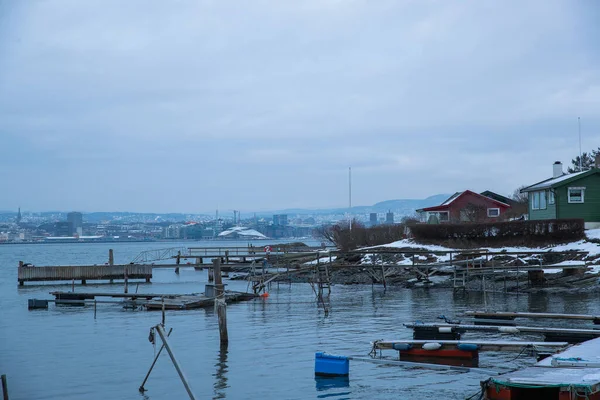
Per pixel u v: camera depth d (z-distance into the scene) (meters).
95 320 38.19
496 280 52.16
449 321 30.53
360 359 23.83
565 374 17.42
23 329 35.06
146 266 69.94
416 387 21.16
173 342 29.92
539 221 59.53
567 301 41.66
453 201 87.00
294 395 20.72
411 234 74.31
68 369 24.92
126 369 24.78
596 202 61.78
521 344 23.17
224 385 22.09
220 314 28.95
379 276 58.91
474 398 19.44
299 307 42.97
